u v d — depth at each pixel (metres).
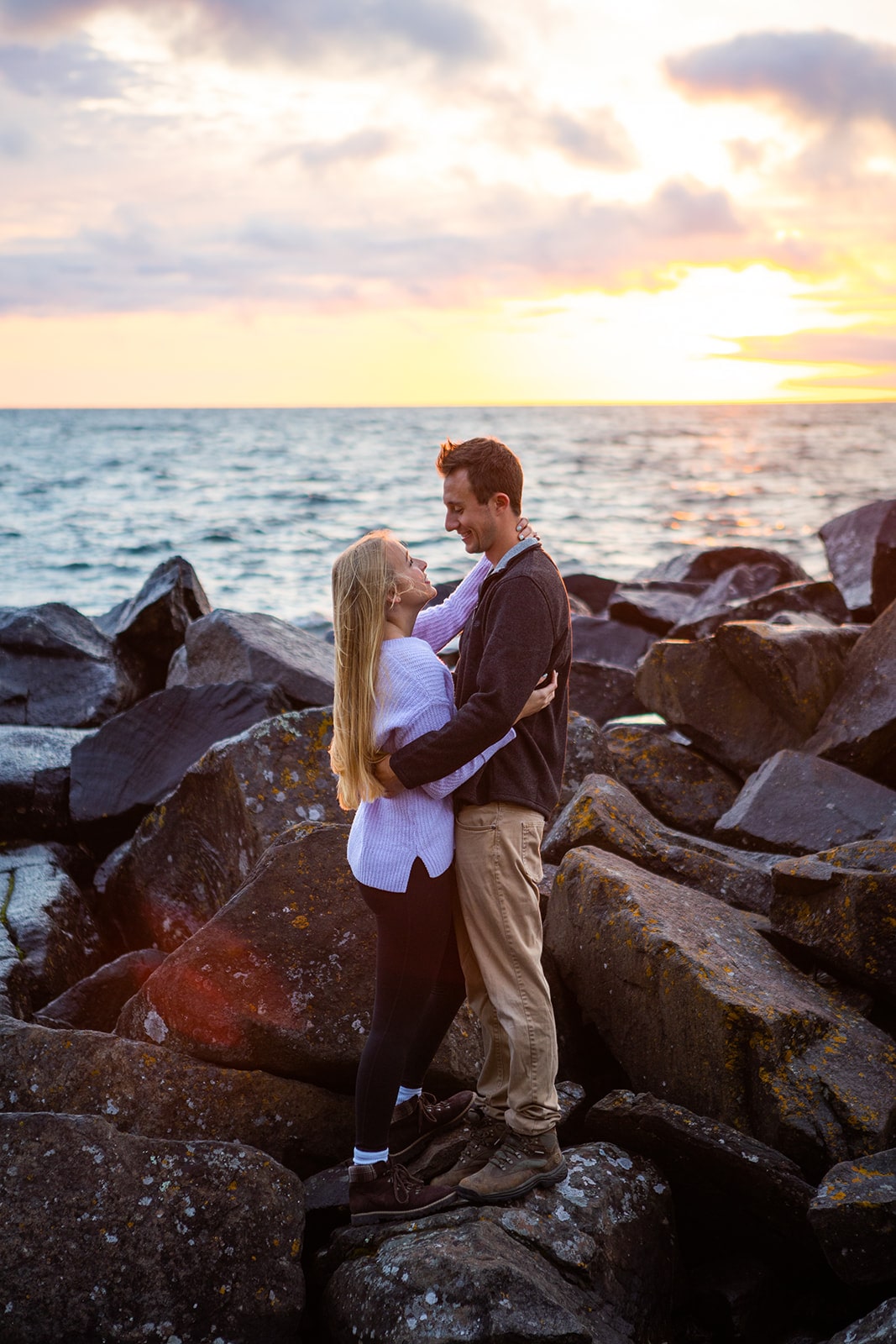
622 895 3.60
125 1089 3.26
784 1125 3.03
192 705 6.11
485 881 2.85
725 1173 2.97
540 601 2.77
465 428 131.75
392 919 2.85
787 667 5.57
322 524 33.75
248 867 4.61
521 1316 2.49
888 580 8.59
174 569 8.95
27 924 4.84
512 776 2.86
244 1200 2.75
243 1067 3.40
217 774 4.75
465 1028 3.49
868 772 5.36
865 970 3.53
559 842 4.45
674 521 34.59
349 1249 2.86
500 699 2.66
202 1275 2.65
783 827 4.89
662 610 11.98
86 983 4.38
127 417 195.88
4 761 6.21
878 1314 2.48
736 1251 3.18
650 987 3.40
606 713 7.86
